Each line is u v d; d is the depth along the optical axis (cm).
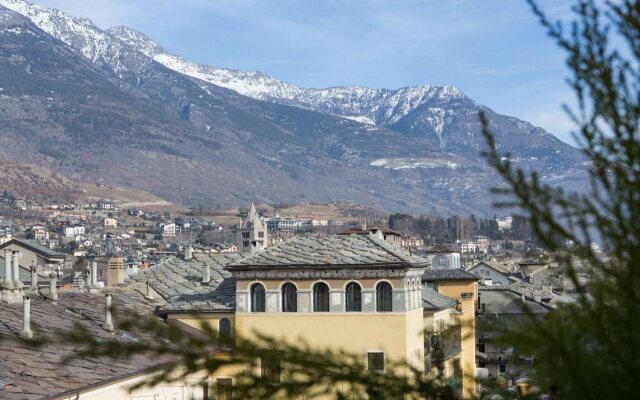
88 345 845
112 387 3030
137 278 5631
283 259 4756
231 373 869
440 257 10775
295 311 4722
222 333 878
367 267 4634
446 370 1010
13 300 3828
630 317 788
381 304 4644
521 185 798
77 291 4656
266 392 856
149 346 855
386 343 4603
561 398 802
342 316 4656
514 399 896
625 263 786
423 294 5562
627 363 791
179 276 5562
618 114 806
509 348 882
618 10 823
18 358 2922
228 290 5059
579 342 808
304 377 869
